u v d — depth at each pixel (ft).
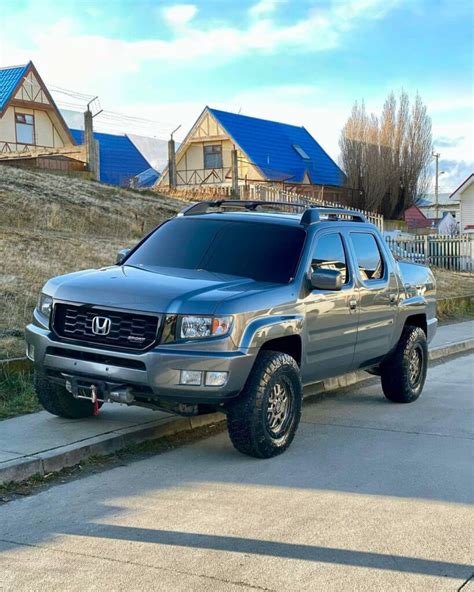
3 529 16.22
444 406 29.48
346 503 18.19
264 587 13.71
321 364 24.38
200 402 20.11
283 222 24.98
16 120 138.00
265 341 21.03
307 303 23.03
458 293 67.15
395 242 84.69
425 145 162.81
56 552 15.07
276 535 16.11
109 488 18.97
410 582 14.06
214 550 15.28
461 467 21.26
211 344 19.86
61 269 43.21
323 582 13.96
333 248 25.27
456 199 165.37
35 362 21.76
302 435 24.64
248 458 21.80
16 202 64.23
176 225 26.08
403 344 29.35
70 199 71.41
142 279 21.77
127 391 20.10
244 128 159.84
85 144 91.91
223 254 24.12
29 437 21.71
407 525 16.85
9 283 37.01
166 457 21.79
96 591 13.50
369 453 22.57
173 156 109.81
